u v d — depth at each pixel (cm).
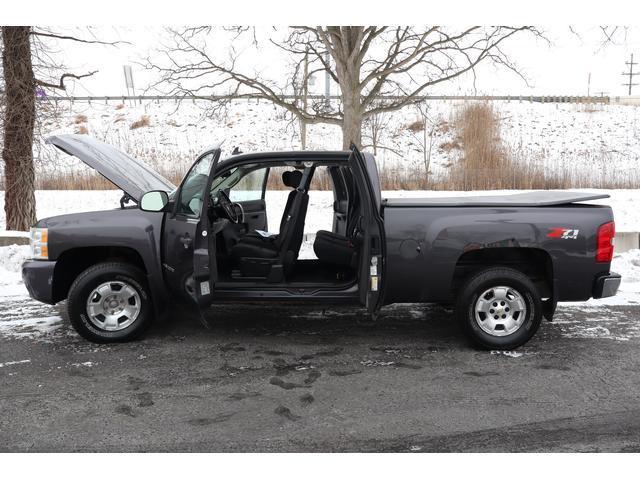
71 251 531
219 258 541
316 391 418
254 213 651
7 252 817
